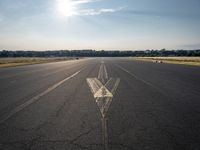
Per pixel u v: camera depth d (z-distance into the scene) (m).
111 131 5.08
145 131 5.07
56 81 15.49
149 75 19.64
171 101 8.53
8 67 35.47
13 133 5.02
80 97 9.45
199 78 17.05
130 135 4.80
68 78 17.45
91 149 4.08
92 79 16.61
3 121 5.96
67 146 4.23
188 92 10.63
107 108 7.41
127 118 6.18
